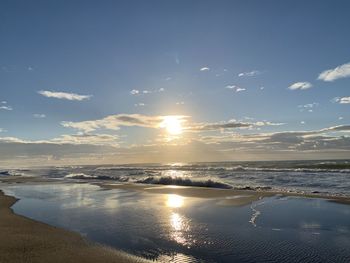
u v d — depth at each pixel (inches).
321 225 535.8
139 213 658.8
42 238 457.4
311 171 1909.4
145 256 381.4
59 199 905.5
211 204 766.5
